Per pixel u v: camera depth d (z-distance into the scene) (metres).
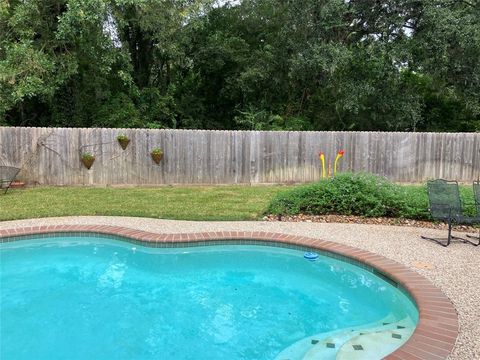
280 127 15.05
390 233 6.41
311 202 7.50
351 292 4.73
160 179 11.28
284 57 15.59
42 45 12.48
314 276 5.20
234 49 16.56
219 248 6.02
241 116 16.75
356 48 14.48
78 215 7.42
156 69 17.25
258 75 15.65
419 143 11.80
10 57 11.41
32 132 10.76
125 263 5.67
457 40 12.84
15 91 11.48
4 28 12.27
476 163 11.95
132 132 11.07
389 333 3.54
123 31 14.17
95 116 14.26
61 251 6.10
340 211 7.47
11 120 14.24
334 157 11.71
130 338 3.69
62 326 3.92
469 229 6.69
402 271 4.62
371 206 7.39
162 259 5.77
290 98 16.62
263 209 7.86
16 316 4.12
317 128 16.33
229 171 11.50
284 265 5.57
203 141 11.34
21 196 9.05
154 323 3.98
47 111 14.62
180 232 6.33
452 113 16.61
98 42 12.47
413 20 14.13
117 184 11.14
